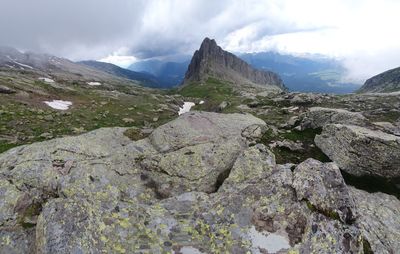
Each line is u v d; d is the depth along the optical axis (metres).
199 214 13.24
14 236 12.66
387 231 14.61
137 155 18.08
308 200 12.65
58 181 14.95
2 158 16.73
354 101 57.44
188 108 121.88
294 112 49.22
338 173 13.44
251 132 22.23
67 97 95.50
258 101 66.50
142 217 12.71
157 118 80.00
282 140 22.70
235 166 15.98
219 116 23.48
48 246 10.62
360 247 11.41
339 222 11.91
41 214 11.79
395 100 55.84
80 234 10.98
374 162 18.08
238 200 13.50
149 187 16.16
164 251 11.49
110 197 14.40
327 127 21.72
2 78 98.19
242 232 12.18
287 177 13.93
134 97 117.94
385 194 17.59
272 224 12.30
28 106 71.94
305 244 11.45
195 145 18.73
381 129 21.94
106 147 18.64
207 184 16.38
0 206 13.62
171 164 17.19
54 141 18.19
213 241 11.98
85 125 61.81
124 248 11.23
